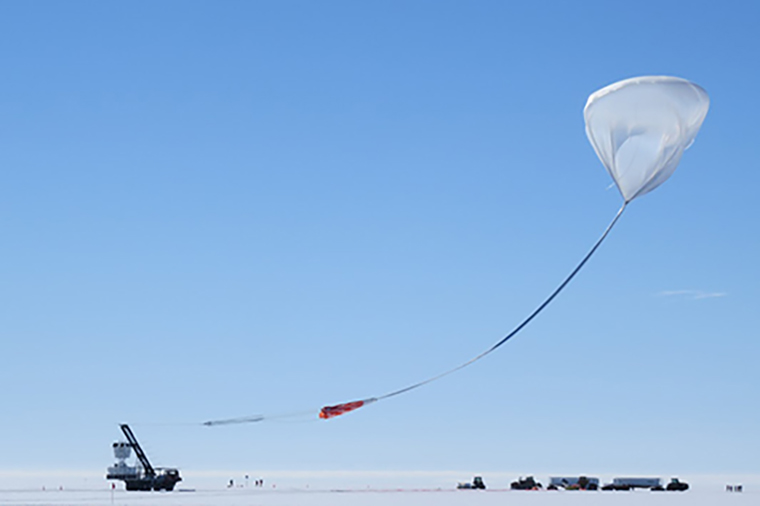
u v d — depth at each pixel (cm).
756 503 8888
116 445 10281
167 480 10369
